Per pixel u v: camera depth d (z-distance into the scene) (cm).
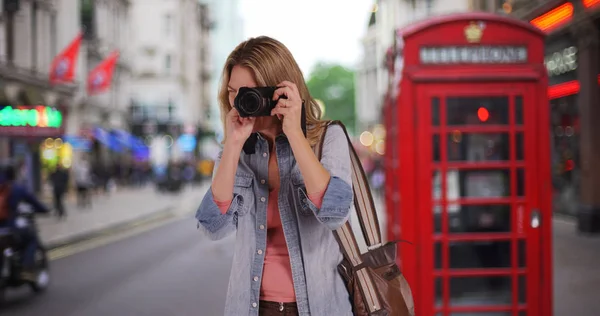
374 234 239
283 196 223
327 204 205
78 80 3556
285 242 226
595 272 870
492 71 488
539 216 489
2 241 776
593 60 1262
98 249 1343
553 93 1490
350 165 224
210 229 227
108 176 3697
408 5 4553
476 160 493
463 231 496
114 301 798
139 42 5994
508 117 489
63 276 996
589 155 1262
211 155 7750
